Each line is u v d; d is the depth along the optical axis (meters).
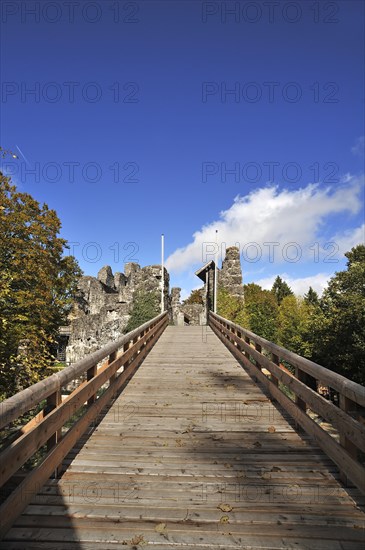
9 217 17.91
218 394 7.50
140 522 3.31
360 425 3.39
